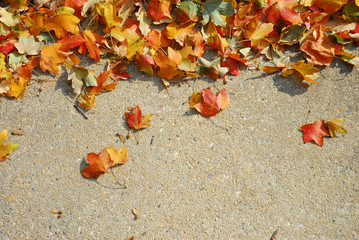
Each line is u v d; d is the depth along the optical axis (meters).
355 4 1.16
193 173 1.08
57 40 1.15
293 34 1.15
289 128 1.11
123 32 1.13
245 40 1.14
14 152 1.08
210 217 1.05
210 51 1.16
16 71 1.11
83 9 1.13
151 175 1.07
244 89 1.13
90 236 1.04
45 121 1.10
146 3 1.17
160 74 1.12
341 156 1.09
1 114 1.10
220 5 1.14
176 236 1.04
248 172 1.08
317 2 1.16
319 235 1.04
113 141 1.09
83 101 1.10
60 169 1.07
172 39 1.14
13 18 1.13
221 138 1.10
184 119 1.11
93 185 1.06
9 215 1.04
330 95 1.13
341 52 1.14
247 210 1.06
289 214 1.05
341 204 1.06
